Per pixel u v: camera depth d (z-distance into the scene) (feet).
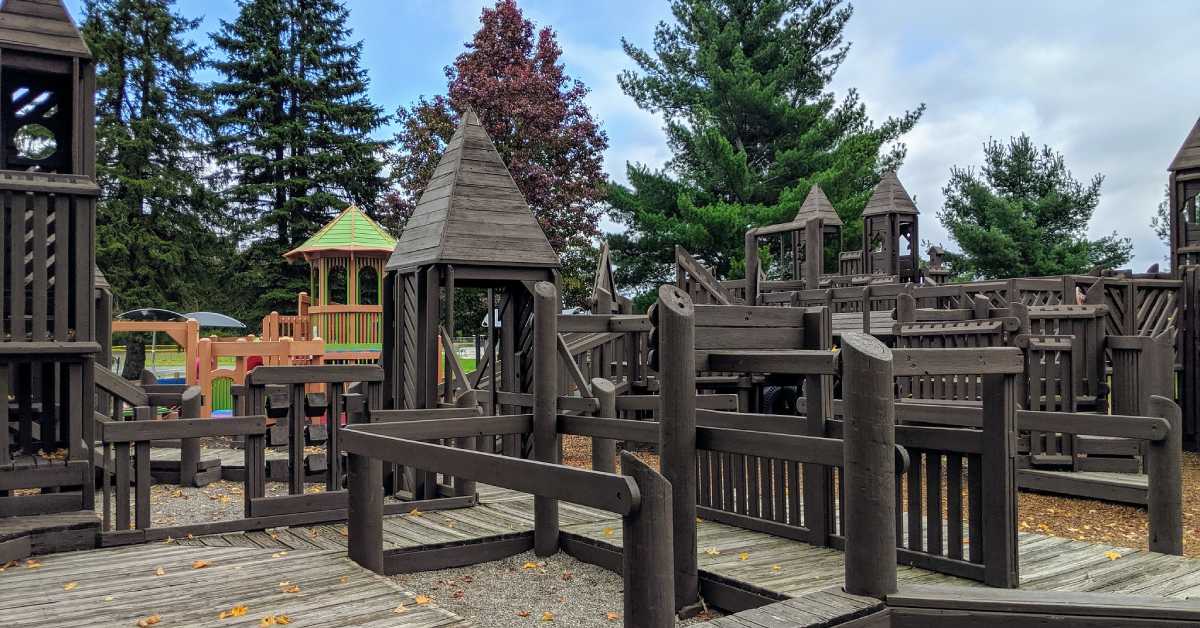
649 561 12.23
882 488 13.93
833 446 15.42
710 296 49.21
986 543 17.28
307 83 136.67
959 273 117.39
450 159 30.55
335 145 137.18
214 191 135.64
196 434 22.68
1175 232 47.19
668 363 17.66
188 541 22.31
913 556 18.84
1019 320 31.81
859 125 107.04
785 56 109.91
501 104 99.60
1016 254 107.24
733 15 113.09
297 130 133.69
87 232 23.32
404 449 17.85
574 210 102.27
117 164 120.88
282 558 19.99
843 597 13.96
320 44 141.18
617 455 41.75
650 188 103.65
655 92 109.50
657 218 98.78
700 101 105.50
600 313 40.91
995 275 112.37
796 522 21.63
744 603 17.26
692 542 17.67
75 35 23.65
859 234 101.09
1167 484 20.53
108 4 124.67
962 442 17.81
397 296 29.94
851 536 14.19
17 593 16.84
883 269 79.25
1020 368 17.04
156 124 123.95
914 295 42.68
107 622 15.03
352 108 138.82
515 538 22.74
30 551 20.29
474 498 26.86
